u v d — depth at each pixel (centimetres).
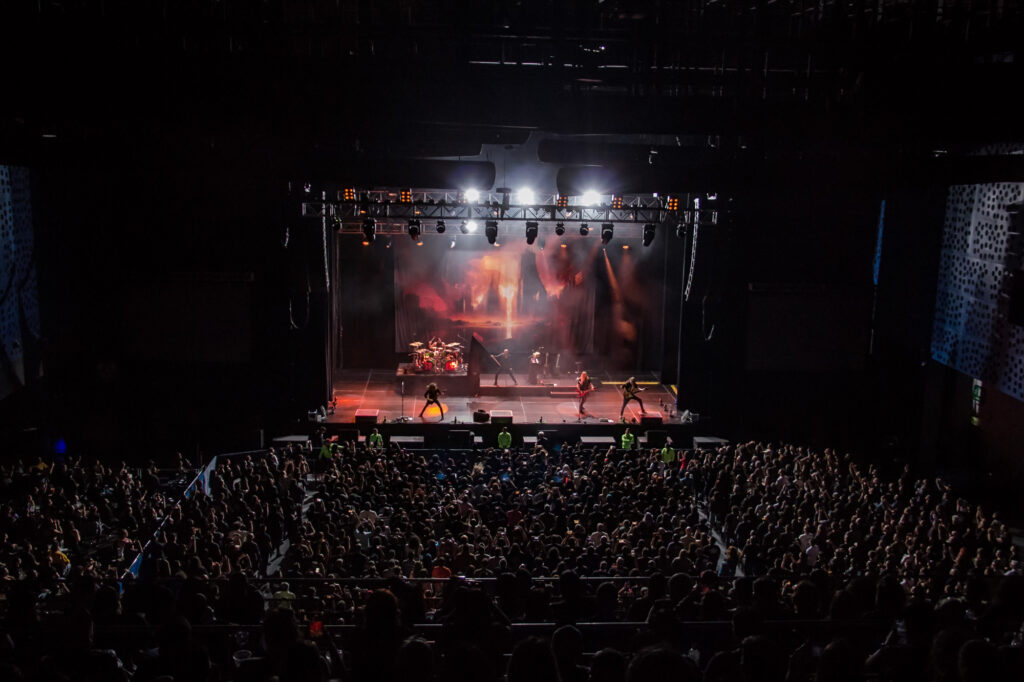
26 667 704
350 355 4062
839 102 2023
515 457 2702
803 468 2452
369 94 1902
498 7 1869
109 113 1922
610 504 2117
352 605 1362
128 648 807
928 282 3212
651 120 1978
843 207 3259
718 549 1833
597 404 3594
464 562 1608
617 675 532
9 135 2073
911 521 1955
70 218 3184
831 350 3359
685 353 3416
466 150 2198
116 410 3322
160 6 1859
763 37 1952
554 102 1936
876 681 620
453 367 3772
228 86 1889
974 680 513
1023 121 1988
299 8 1981
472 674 514
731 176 2138
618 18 1989
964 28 1995
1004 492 2933
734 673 572
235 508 2033
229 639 834
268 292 3272
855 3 1991
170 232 3234
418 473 2438
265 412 3334
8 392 2950
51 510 2002
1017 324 2697
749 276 3344
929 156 2152
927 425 3300
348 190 2991
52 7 1853
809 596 812
